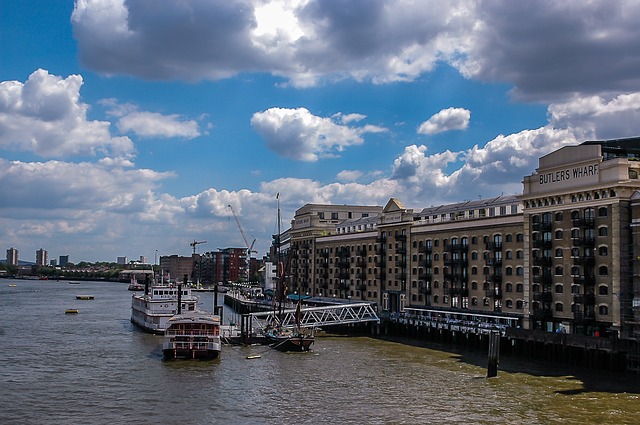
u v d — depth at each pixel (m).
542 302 96.81
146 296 135.25
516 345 95.44
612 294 85.50
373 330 129.38
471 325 106.81
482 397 66.25
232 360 89.81
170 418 57.81
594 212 89.44
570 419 57.56
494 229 109.50
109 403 63.12
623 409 61.22
